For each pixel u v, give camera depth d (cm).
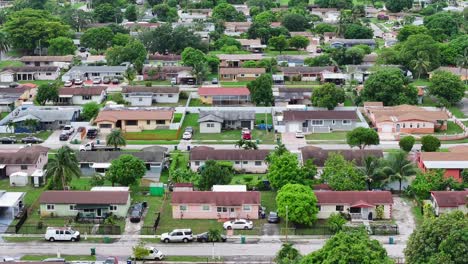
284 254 8812
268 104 17950
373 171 11806
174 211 10994
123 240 10219
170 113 16338
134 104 18300
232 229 10562
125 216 11019
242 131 15725
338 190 11488
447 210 10844
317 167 12631
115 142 14050
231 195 11094
